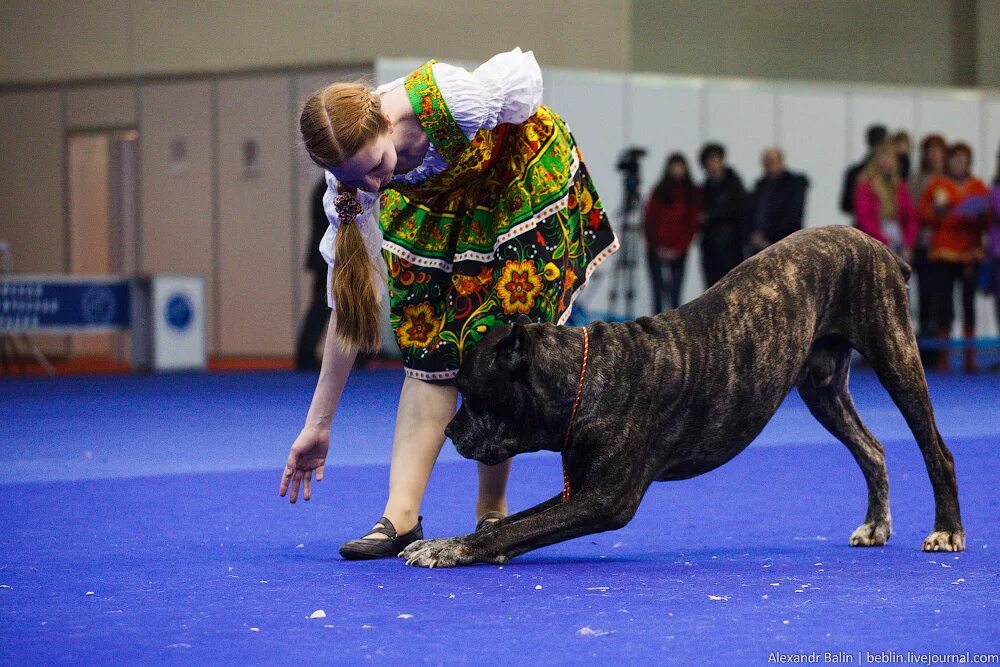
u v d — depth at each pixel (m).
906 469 8.96
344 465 9.38
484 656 3.72
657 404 5.38
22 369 20.64
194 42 24.77
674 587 4.84
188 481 8.44
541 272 5.57
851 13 28.25
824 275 5.75
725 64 27.31
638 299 21.12
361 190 5.25
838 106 23.14
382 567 5.34
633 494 5.34
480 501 6.25
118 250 24.11
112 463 9.60
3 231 24.88
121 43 24.83
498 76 5.37
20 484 8.27
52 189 24.55
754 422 5.59
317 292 20.97
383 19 25.02
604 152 21.72
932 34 28.33
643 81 21.94
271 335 23.00
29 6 24.98
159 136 23.64
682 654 3.74
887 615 4.29
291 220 22.67
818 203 23.06
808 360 5.82
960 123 23.98
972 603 4.49
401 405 5.89
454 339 5.68
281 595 4.71
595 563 5.46
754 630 4.06
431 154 5.34
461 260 5.65
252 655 3.76
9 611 4.43
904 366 5.80
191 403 15.13
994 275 19.69
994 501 7.36
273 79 22.62
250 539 6.17
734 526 6.59
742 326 5.54
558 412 5.30
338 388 5.70
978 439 10.89
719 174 20.64
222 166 23.14
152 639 3.97
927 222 19.84
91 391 17.02
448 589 4.81
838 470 8.92
